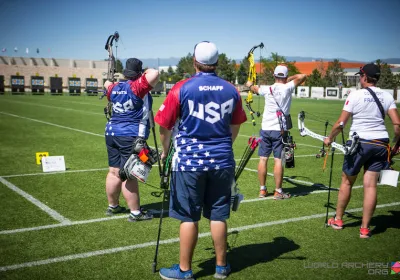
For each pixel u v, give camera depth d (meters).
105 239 4.63
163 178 3.87
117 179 5.39
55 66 55.12
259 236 4.80
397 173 4.54
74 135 13.41
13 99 34.00
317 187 7.25
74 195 6.39
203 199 3.67
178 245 4.49
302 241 4.66
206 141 3.53
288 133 6.38
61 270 3.84
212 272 3.88
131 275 3.77
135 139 5.07
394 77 60.34
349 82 68.62
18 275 3.72
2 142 11.66
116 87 5.20
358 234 4.90
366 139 4.62
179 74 72.19
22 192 6.50
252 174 8.23
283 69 6.35
